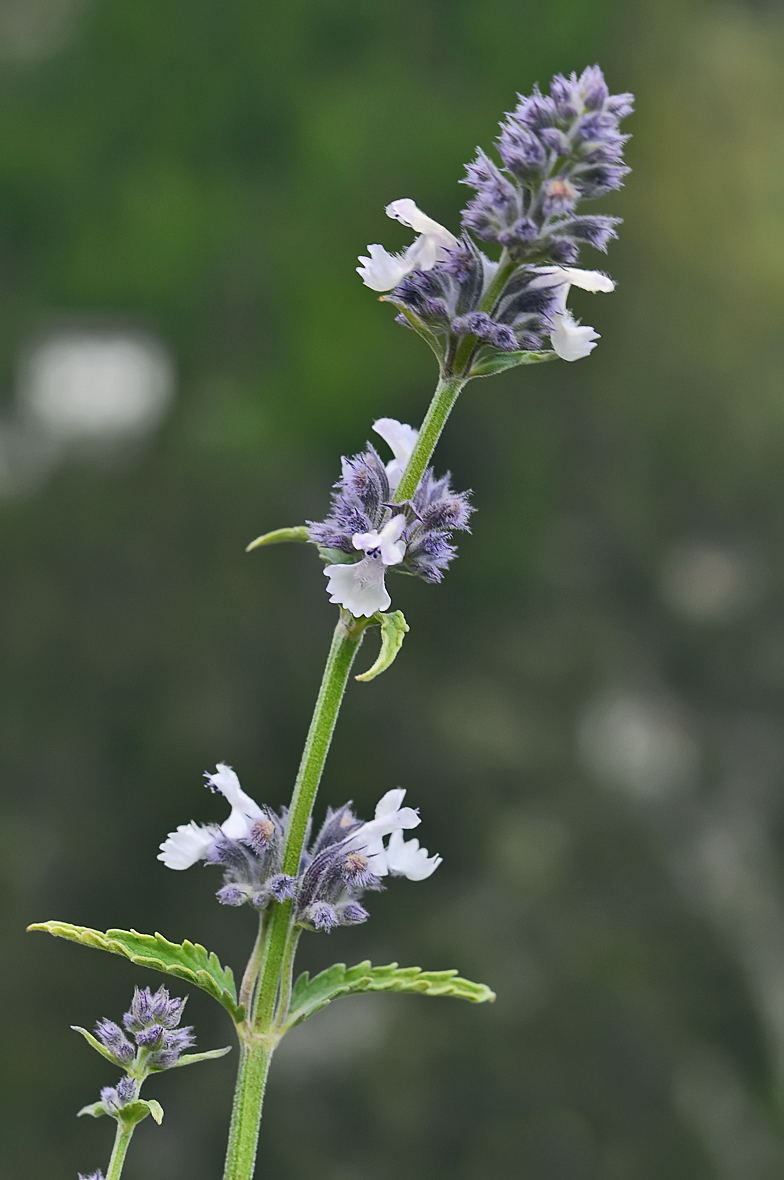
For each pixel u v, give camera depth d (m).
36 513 33.28
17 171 47.47
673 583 40.59
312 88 49.84
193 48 50.50
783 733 36.38
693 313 47.19
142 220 46.59
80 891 24.88
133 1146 20.77
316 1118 21.45
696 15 51.69
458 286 3.62
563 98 3.51
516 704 34.56
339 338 43.56
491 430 41.94
